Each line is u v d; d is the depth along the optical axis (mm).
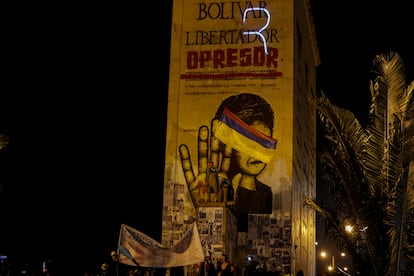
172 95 37281
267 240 34781
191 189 35875
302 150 43688
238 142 36125
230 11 37719
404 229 14852
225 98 36812
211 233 30594
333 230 16672
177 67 37562
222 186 34469
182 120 36906
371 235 15695
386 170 16188
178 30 37969
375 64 16906
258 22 37344
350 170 16125
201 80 37188
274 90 36406
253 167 35719
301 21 43438
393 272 15094
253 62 36906
